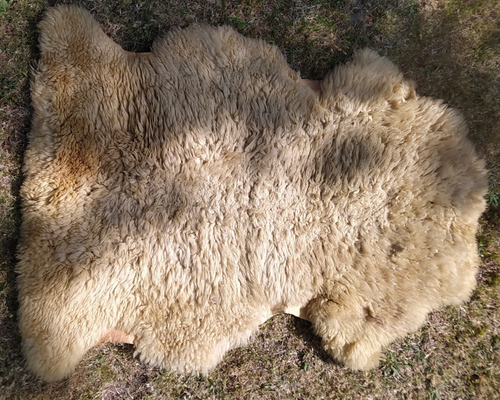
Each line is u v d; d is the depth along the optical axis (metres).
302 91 0.84
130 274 0.79
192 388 0.93
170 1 0.88
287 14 0.92
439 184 0.85
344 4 0.93
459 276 0.86
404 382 0.97
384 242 0.84
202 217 0.80
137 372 0.92
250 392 0.94
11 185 0.85
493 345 0.97
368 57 0.88
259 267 0.82
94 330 0.80
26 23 0.83
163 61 0.82
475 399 0.97
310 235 0.83
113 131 0.79
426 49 0.95
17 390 0.86
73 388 0.89
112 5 0.87
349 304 0.84
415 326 0.88
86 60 0.80
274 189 0.82
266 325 0.95
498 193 0.96
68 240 0.78
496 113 0.96
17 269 0.80
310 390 0.96
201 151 0.80
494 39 0.95
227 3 0.90
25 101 0.84
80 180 0.79
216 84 0.81
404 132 0.86
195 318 0.81
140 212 0.79
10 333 0.85
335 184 0.83
